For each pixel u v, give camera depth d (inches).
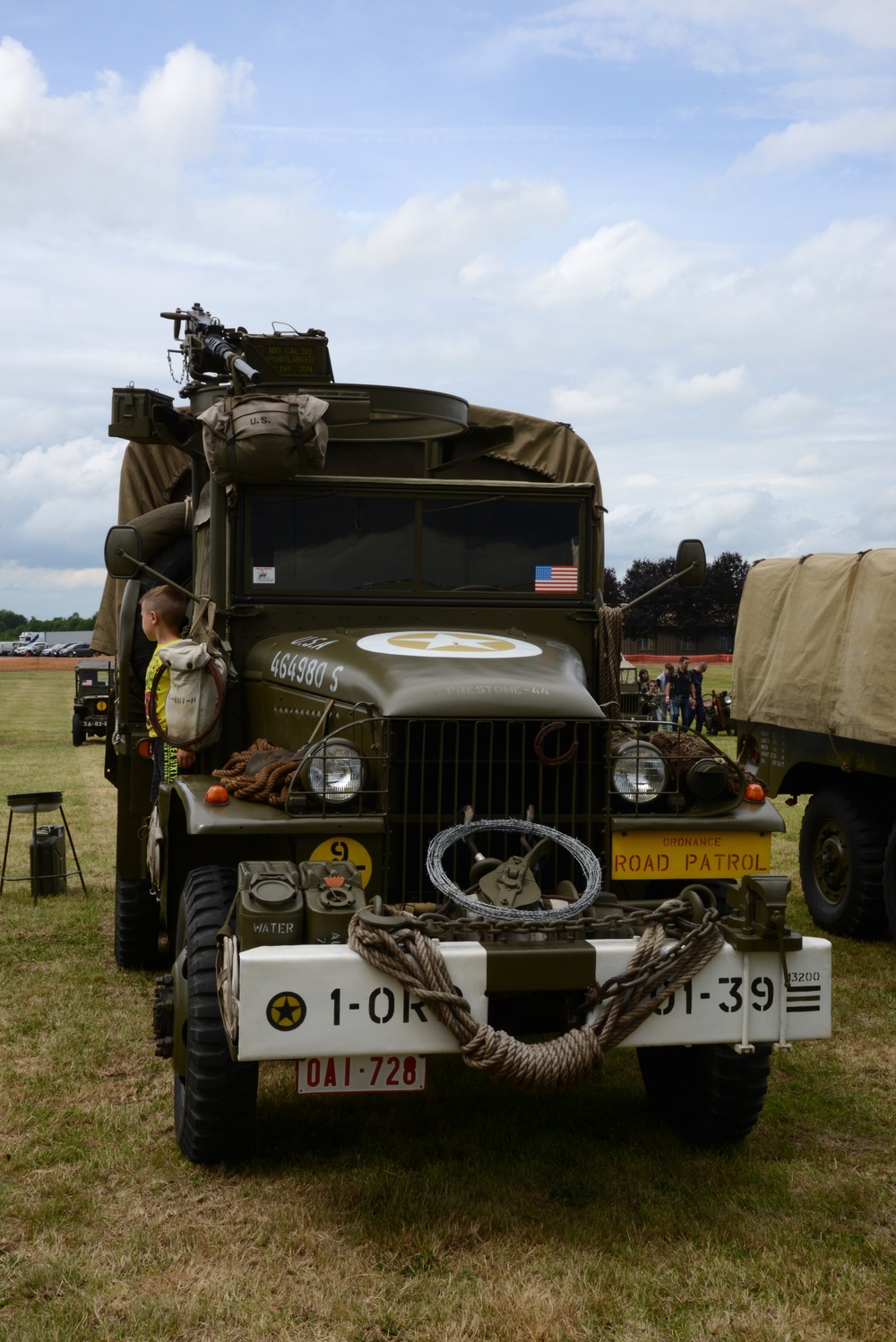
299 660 184.2
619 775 162.1
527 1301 124.8
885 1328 120.8
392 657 171.8
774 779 326.6
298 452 191.8
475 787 157.1
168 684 201.0
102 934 287.6
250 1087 149.5
